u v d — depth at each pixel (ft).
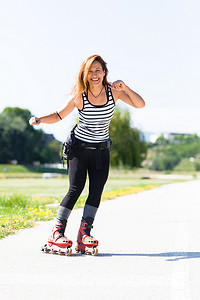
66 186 108.58
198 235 21.02
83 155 15.07
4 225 21.74
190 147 536.01
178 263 13.83
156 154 530.27
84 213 15.38
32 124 14.16
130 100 15.08
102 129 14.90
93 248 14.90
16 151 353.31
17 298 9.70
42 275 11.87
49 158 353.10
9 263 13.41
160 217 30.17
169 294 10.19
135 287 10.78
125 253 15.60
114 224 25.58
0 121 353.51
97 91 14.38
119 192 68.39
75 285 10.87
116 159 170.40
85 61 14.21
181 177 323.78
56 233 15.06
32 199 44.47
